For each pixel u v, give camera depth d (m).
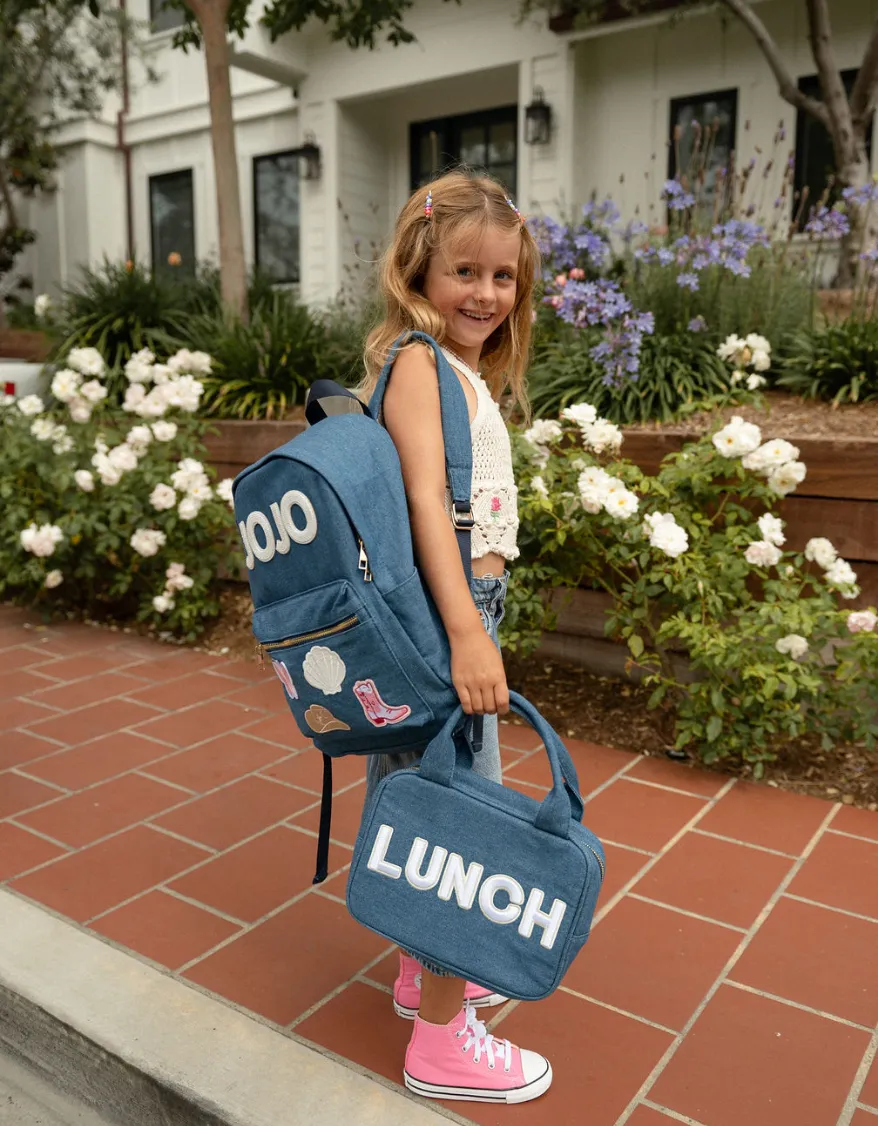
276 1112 1.73
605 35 9.29
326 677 1.46
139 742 3.44
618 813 2.91
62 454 4.69
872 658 3.01
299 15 6.68
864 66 6.27
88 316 6.72
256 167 11.83
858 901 2.46
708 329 5.03
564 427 4.39
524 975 1.49
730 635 3.15
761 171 8.80
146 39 12.23
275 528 1.45
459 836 1.52
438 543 1.47
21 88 10.76
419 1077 1.77
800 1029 2.00
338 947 2.26
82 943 2.23
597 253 5.56
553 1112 1.76
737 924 2.36
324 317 6.97
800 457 3.50
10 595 5.35
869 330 4.63
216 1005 2.02
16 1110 1.99
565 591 3.97
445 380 1.53
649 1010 2.05
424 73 9.94
